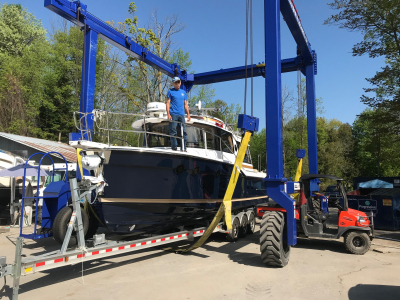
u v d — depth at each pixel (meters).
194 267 5.19
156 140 6.69
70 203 5.66
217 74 10.65
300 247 7.11
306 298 3.81
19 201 9.48
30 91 25.17
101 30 7.27
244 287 4.20
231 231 7.28
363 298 3.82
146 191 5.18
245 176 7.93
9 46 31.08
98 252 4.43
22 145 13.68
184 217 6.19
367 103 14.39
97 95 26.69
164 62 9.95
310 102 9.74
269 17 5.56
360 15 13.45
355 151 36.19
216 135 7.54
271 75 5.46
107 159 4.80
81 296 3.82
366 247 6.29
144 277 4.62
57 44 28.06
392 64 14.34
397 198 9.90
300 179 7.05
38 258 3.73
